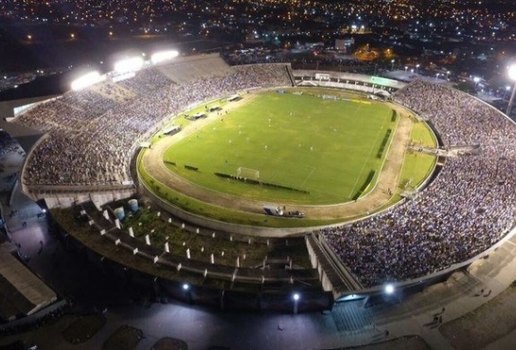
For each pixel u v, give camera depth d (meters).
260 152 79.06
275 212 57.97
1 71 131.88
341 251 44.16
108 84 97.69
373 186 66.44
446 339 34.62
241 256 48.81
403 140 86.31
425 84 113.50
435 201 54.16
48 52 162.50
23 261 43.12
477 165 65.31
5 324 34.69
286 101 113.12
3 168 66.31
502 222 47.53
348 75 128.88
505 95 111.62
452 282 41.12
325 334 35.12
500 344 34.22
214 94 112.75
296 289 37.94
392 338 34.66
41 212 53.66
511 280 41.34
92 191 57.72
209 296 38.03
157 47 183.50
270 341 34.44
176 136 86.00
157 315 37.12
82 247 44.78
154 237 52.38
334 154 78.88
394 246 44.25
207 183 66.94
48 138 71.56
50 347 33.59
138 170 70.88
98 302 38.50
